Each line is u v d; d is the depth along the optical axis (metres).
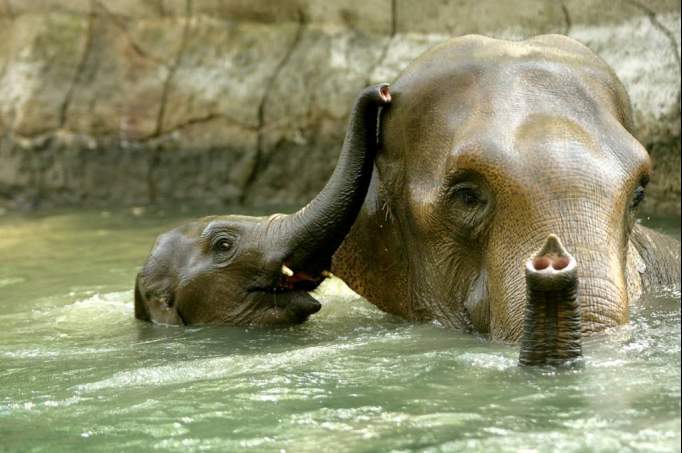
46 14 24.66
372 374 9.43
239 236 12.79
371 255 12.62
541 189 10.06
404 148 11.67
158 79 23.34
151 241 18.39
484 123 10.62
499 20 20.67
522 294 9.98
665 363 8.87
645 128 18.16
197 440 8.04
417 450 7.41
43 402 9.35
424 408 8.32
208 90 22.78
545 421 7.77
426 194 11.28
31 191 23.73
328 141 21.53
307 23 22.62
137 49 23.78
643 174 10.49
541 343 8.94
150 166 23.08
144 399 9.20
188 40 23.48
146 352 11.41
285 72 22.27
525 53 11.23
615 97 11.26
